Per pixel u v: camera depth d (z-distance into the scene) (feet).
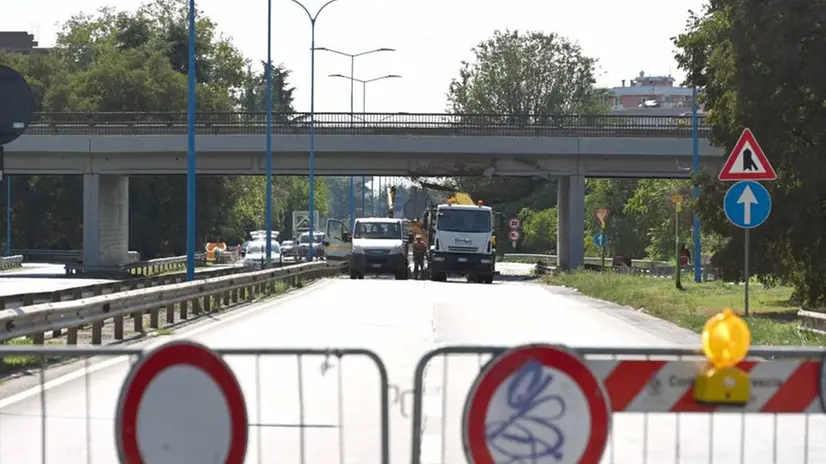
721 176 109.50
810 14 158.61
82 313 104.17
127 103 530.27
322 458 55.93
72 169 367.86
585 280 266.57
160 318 151.84
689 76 181.88
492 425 37.73
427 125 354.33
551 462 37.78
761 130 165.48
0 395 77.46
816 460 57.06
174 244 530.27
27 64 581.53
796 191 162.30
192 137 192.34
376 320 148.87
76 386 81.87
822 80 157.99
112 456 56.49
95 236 368.68
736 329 36.91
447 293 230.48
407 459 55.98
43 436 42.68
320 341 117.50
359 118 354.33
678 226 235.40
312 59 353.72
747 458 57.82
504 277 391.65
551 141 351.25
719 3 176.45
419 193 401.70
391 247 331.36
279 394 77.71
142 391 38.40
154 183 513.86
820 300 168.45
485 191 597.11
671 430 66.74
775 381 40.42
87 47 645.51
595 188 592.19
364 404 73.67
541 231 646.74
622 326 143.74
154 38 629.92
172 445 38.52
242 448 38.75
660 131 349.41
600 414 37.83
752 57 162.61
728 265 172.86
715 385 39.68
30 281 314.96
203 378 38.65
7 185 531.50
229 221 579.48
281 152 356.59
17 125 91.91
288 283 246.68
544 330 135.64
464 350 40.16
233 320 149.38
